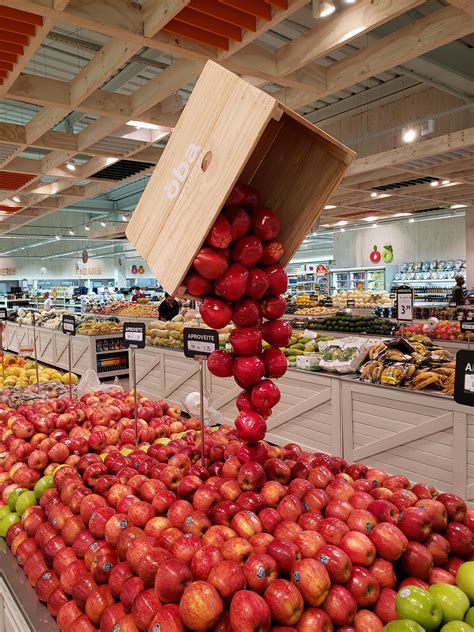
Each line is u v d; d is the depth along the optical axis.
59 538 1.78
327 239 23.02
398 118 9.26
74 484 1.94
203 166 1.39
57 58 7.66
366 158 8.20
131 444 2.49
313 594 1.26
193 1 3.37
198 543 1.44
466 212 14.12
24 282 28.16
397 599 1.25
